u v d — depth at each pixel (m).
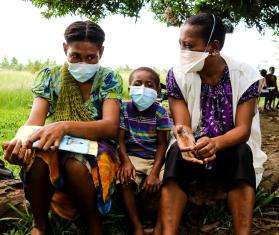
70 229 2.87
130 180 2.86
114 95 2.77
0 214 2.97
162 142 3.12
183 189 2.62
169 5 13.89
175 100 2.93
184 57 2.76
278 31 14.18
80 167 2.44
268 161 3.83
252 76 2.84
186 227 2.98
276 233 2.91
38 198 2.51
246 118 2.76
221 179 2.83
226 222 2.96
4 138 6.81
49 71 2.85
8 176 3.58
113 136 2.70
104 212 2.59
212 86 2.87
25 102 12.77
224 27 2.81
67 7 14.49
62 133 2.45
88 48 2.64
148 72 3.16
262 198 3.19
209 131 2.83
